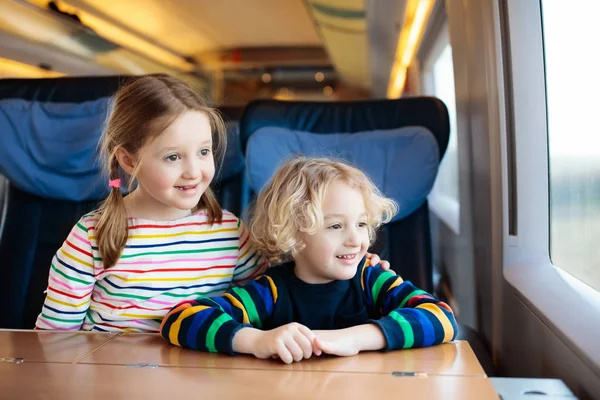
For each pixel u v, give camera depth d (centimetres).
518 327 149
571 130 137
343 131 180
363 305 118
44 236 173
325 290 115
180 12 591
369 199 112
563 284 134
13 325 166
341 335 96
